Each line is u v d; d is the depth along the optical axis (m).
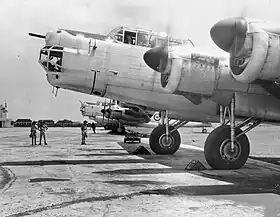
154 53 9.79
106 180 7.93
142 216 4.87
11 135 35.34
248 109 9.58
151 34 12.88
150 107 14.02
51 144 21.17
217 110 12.31
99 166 10.59
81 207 5.33
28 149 17.20
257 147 20.17
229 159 9.79
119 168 10.12
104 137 30.50
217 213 5.06
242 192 6.60
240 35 7.47
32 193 6.39
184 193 6.48
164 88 10.22
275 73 7.38
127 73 12.20
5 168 10.05
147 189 6.84
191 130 62.25
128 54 12.30
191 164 9.84
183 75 9.42
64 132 44.88
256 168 10.27
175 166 10.64
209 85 9.57
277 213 5.08
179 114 14.20
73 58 11.76
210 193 6.49
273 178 8.34
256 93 9.55
